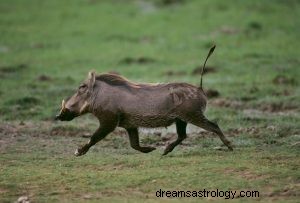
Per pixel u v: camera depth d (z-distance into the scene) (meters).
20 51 92.44
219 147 40.72
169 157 38.34
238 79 69.69
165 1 118.31
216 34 98.12
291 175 33.50
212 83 67.69
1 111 55.19
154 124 37.94
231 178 33.59
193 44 93.12
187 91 37.62
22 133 47.38
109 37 99.62
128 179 33.97
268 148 40.12
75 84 69.56
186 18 107.31
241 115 52.34
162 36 99.25
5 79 72.81
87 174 35.22
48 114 53.78
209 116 52.19
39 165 37.75
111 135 46.16
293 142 41.91
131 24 106.06
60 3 120.94
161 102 37.44
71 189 33.06
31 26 106.62
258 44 91.31
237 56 84.00
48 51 92.00
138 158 38.34
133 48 92.69
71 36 100.88
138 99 37.66
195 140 43.78
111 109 37.78
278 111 55.12
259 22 103.12
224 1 115.12
